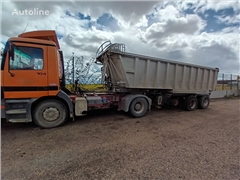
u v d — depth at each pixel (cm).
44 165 225
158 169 219
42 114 388
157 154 265
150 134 366
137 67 529
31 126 409
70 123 448
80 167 222
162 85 600
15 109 353
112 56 529
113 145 299
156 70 571
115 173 208
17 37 347
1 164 225
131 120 494
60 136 342
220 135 369
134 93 572
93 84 623
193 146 302
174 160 246
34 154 258
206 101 761
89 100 468
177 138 344
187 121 496
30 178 195
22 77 350
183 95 694
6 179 192
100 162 236
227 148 296
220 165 235
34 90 365
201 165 233
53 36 412
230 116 586
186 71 654
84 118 511
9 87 340
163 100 641
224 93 1403
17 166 221
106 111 630
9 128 393
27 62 354
